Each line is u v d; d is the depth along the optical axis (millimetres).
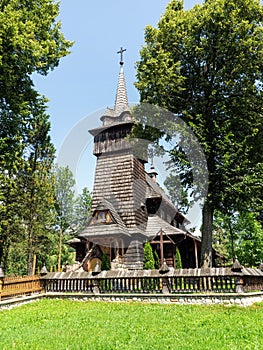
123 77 23562
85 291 14367
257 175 18281
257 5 18828
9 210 24359
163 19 20156
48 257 37000
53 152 27188
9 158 16969
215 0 19031
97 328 7840
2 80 15750
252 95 18891
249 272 13609
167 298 12586
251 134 18906
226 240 38438
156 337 6797
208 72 19750
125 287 13852
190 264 26922
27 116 17719
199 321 8648
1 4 15930
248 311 10523
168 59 18828
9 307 12047
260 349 5824
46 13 17938
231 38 18359
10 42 14805
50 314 10266
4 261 26078
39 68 18047
